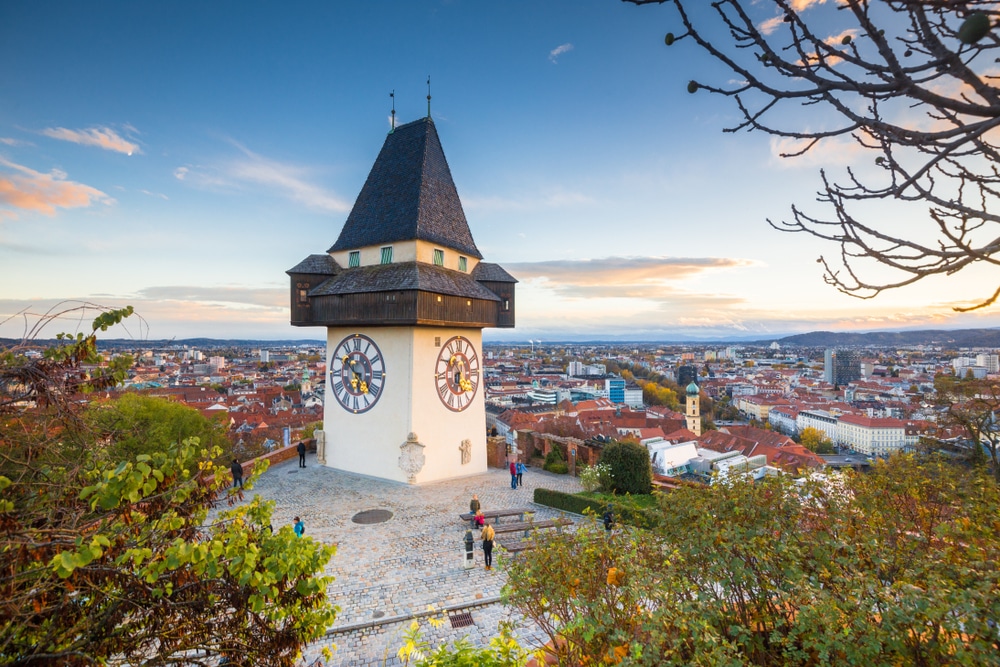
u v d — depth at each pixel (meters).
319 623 5.64
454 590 13.71
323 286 26.42
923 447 24.25
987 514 7.21
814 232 3.42
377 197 27.97
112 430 5.62
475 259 30.08
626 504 10.20
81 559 4.12
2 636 4.36
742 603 6.44
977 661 4.36
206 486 6.01
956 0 2.22
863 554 6.50
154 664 5.16
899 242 2.96
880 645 4.66
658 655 4.82
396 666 10.59
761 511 7.26
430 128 28.36
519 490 23.53
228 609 5.82
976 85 2.30
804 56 2.87
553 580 6.72
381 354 25.16
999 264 2.55
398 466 24.41
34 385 4.60
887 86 2.52
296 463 28.00
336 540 17.25
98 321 5.24
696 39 3.01
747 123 3.25
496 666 5.20
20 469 4.79
